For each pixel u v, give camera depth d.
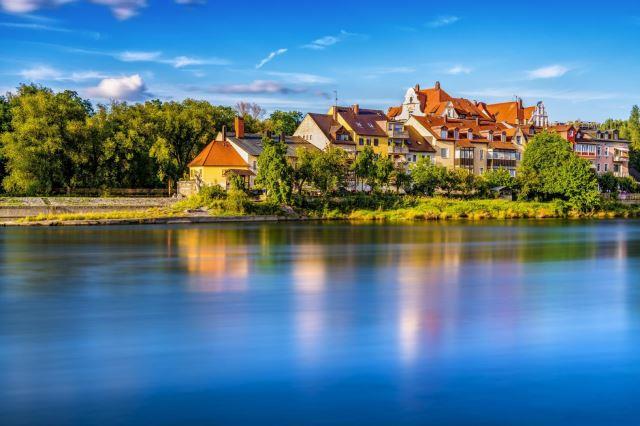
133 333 26.89
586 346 25.08
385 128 137.00
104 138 108.94
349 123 134.50
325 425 17.81
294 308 32.09
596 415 18.62
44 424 17.73
